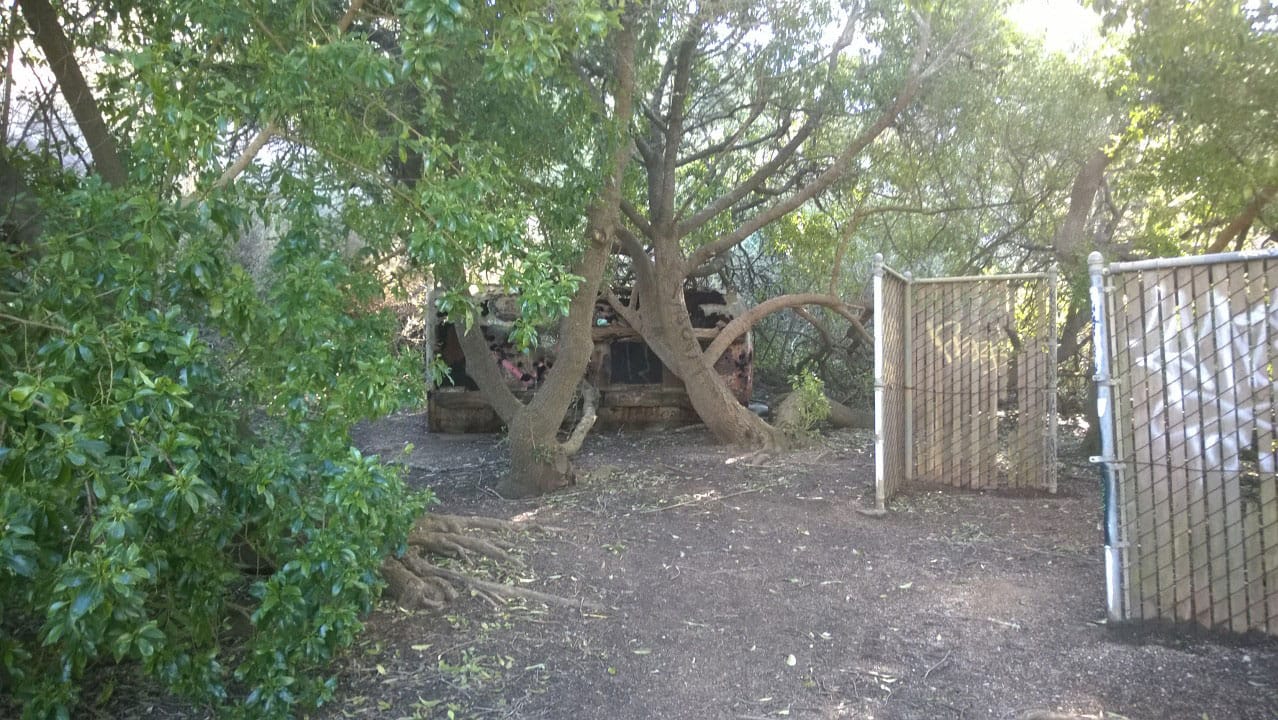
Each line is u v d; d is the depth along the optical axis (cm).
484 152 534
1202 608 450
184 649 388
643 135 1009
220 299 369
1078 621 489
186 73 409
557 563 632
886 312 771
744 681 444
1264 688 395
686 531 705
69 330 325
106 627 325
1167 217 918
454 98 618
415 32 432
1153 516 458
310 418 397
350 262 500
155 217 353
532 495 847
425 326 1170
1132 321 455
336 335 418
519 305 450
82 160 572
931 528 699
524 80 435
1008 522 709
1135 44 742
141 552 321
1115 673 422
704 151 1100
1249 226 838
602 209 775
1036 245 1118
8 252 402
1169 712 384
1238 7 678
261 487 361
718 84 1087
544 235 713
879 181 1199
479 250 465
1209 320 440
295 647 385
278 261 420
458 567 616
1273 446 431
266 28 428
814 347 1412
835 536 683
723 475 896
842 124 1139
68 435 284
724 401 1050
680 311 1041
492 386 869
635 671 458
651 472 919
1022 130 1045
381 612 536
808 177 1198
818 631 502
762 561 627
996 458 815
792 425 1055
